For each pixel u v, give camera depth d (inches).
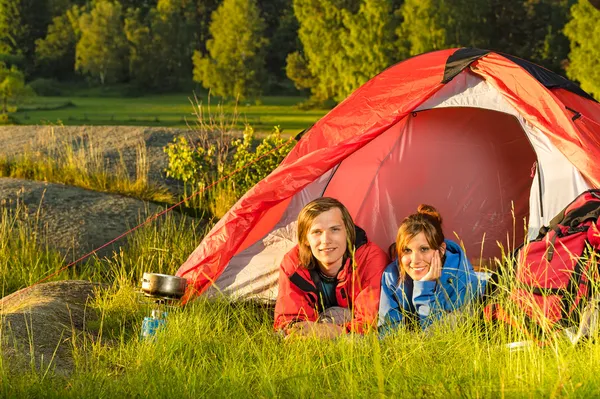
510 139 264.8
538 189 208.1
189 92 4065.0
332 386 148.9
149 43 4069.9
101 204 353.7
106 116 2251.5
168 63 4106.8
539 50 2815.0
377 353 140.9
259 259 232.4
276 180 222.4
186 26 4259.4
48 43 4370.1
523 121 216.7
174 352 171.0
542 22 2854.3
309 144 240.7
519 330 164.6
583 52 1907.0
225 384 150.6
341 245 189.3
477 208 262.8
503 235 262.2
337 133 237.5
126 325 208.1
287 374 154.2
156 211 349.7
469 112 264.7
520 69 223.8
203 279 222.2
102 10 4121.6
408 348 162.2
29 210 343.0
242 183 376.5
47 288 235.9
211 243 223.9
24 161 431.5
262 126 1695.4
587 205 179.2
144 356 167.9
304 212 191.8
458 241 262.5
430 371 149.0
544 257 176.2
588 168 199.2
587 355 151.7
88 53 4092.0
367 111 237.0
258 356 163.2
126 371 160.9
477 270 248.4
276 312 195.0
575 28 1955.0
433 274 178.7
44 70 4387.3
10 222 328.2
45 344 177.8
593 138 209.3
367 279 190.4
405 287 182.7
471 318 172.1
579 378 140.0
